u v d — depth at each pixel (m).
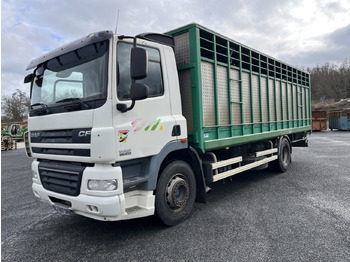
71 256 3.33
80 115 3.34
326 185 6.23
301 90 9.27
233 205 5.00
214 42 4.85
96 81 3.33
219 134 4.96
